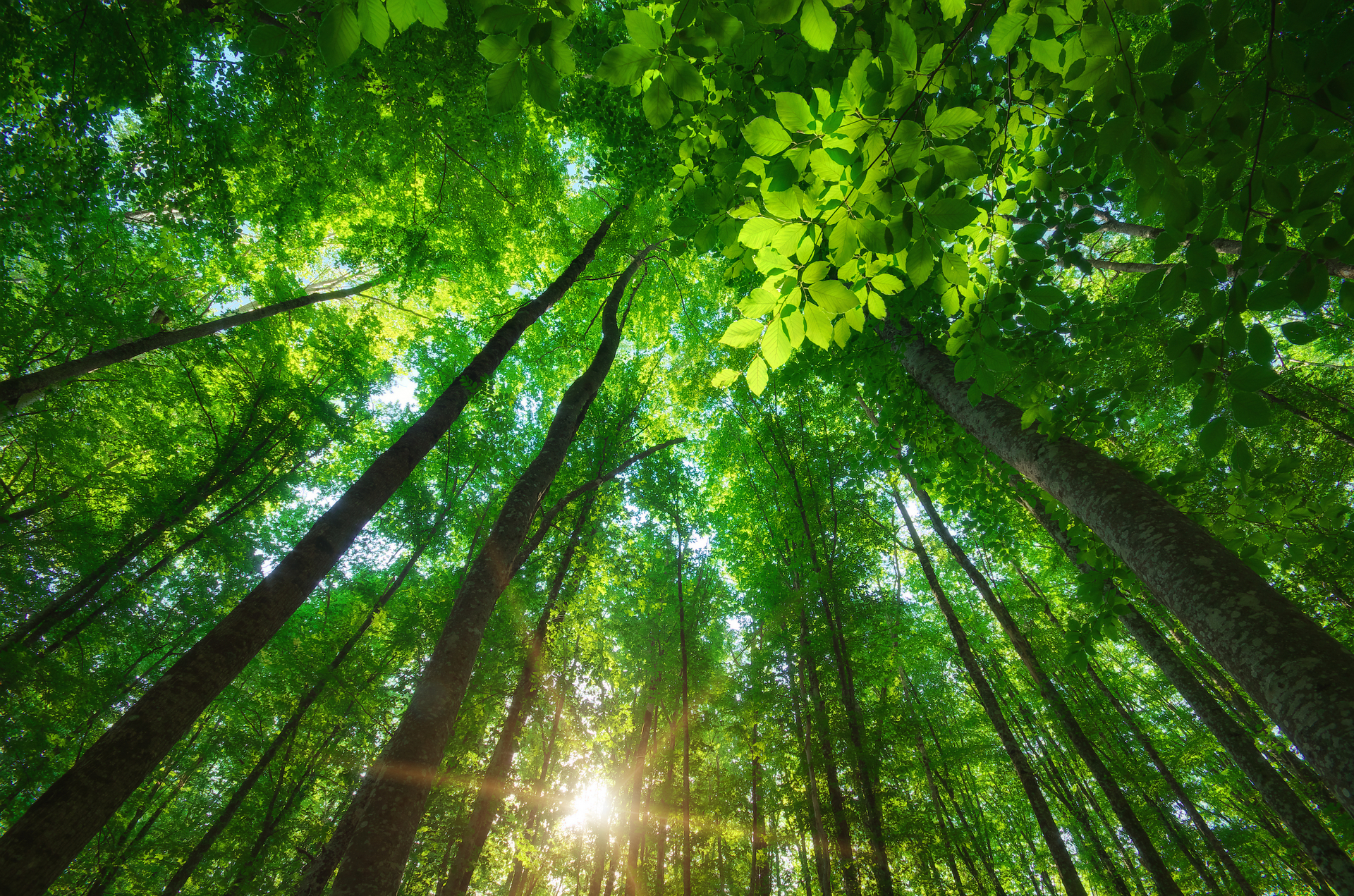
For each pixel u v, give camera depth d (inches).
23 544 409.7
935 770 546.9
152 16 257.8
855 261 72.9
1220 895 429.7
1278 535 144.7
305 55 290.5
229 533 540.4
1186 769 539.2
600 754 570.6
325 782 531.5
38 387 304.8
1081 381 155.8
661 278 575.8
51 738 377.1
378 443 670.5
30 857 91.0
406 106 317.7
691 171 127.3
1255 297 69.2
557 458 228.4
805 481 575.5
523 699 393.7
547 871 633.6
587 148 473.7
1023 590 618.2
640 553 655.1
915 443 259.1
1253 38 58.4
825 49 61.0
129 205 434.0
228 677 132.3
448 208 400.8
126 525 467.2
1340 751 59.8
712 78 119.0
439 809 456.1
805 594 444.1
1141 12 58.7
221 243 373.4
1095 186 140.0
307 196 370.6
